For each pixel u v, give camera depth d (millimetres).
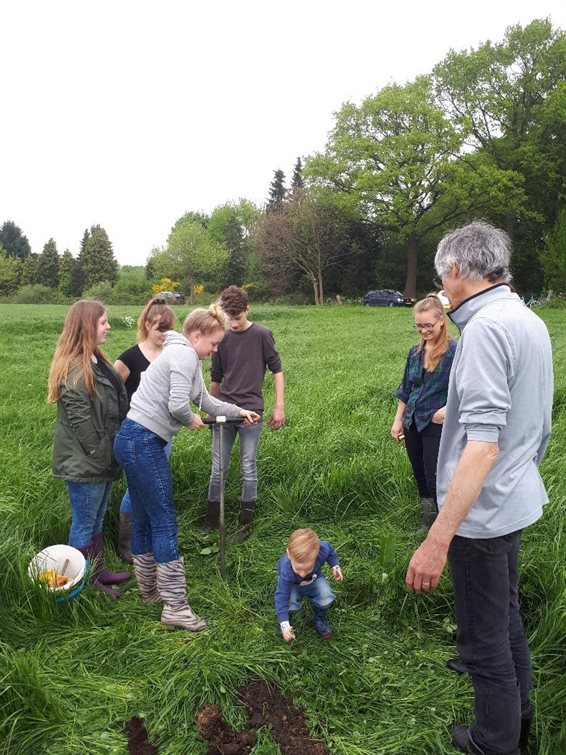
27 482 4512
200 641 3129
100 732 2602
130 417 3338
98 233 78500
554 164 39281
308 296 49094
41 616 3316
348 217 44344
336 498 4797
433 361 4070
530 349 2158
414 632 3316
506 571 2252
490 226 2322
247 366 4488
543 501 2305
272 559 4055
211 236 68875
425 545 2162
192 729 2611
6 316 25109
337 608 3496
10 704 2650
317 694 2807
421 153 40062
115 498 4535
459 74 41094
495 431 2072
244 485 4496
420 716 2699
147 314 4203
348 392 8148
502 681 2246
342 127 42656
